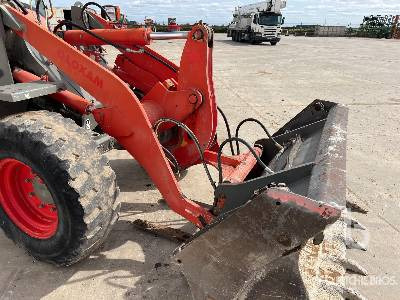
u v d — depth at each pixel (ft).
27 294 7.27
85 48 11.43
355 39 111.86
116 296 7.34
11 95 7.20
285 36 131.34
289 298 5.70
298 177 6.48
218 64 44.45
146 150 8.20
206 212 7.64
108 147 8.29
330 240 7.67
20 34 8.76
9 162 7.77
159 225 9.53
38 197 7.89
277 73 37.60
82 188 6.84
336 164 6.24
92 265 8.18
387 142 16.65
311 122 10.41
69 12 12.94
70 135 7.24
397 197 11.71
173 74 11.44
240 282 6.05
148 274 7.97
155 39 9.51
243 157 9.57
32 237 7.95
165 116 9.43
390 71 40.73
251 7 87.97
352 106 23.34
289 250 5.45
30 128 7.00
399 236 9.66
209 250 6.20
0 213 8.30
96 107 8.81
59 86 8.52
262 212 5.47
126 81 12.24
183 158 10.09
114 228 9.55
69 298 7.23
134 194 11.32
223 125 18.47
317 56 56.49
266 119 19.85
